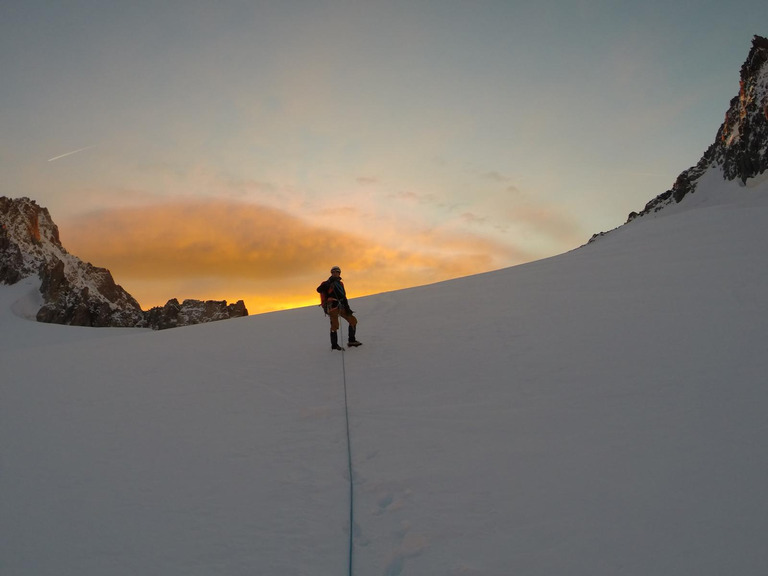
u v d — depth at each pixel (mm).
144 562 3623
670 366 6445
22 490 4918
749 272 9875
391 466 4781
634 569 3115
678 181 124562
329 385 7621
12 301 97812
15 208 125250
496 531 3623
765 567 2998
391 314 13125
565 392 6121
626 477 4121
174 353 11539
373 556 3508
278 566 3473
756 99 98625
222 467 5125
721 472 4008
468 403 6180
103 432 6469
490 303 12266
